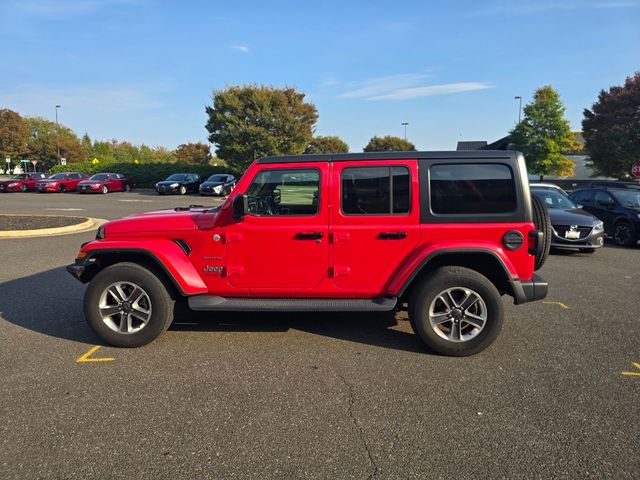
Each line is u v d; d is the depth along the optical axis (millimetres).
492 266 4445
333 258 4398
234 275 4496
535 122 37406
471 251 4172
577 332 4988
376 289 4406
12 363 4141
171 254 4445
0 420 3195
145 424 3152
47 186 32594
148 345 4578
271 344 4621
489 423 3170
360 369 4043
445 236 4273
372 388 3686
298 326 5160
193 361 4203
